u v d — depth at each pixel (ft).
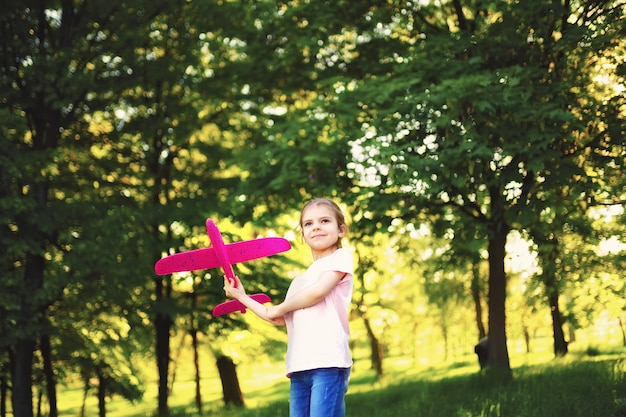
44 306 46.98
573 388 33.76
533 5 43.24
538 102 41.88
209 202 56.39
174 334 67.82
